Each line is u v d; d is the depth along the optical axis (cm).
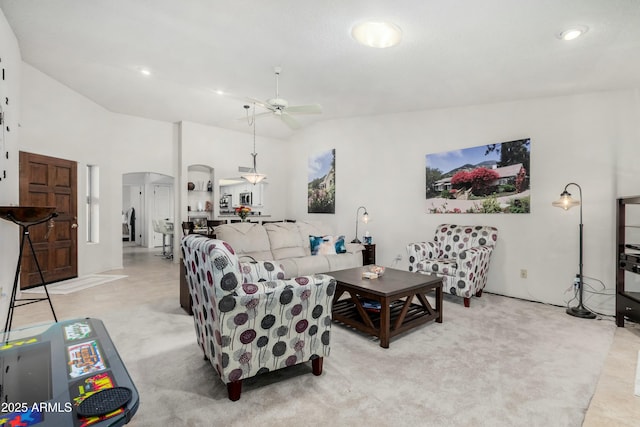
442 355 242
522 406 180
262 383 203
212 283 172
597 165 342
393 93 418
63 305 361
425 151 484
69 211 494
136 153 604
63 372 119
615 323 309
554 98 369
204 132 662
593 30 236
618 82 317
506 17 230
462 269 354
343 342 268
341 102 468
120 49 327
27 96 423
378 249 542
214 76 381
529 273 387
